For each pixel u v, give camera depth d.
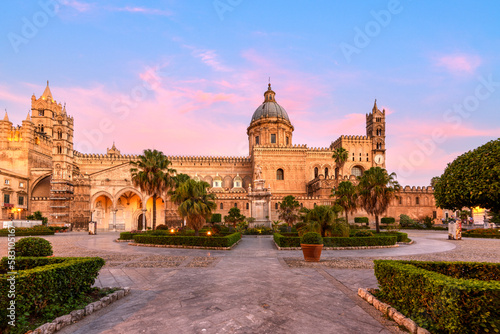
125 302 8.72
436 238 38.09
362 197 36.16
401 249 23.53
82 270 8.58
